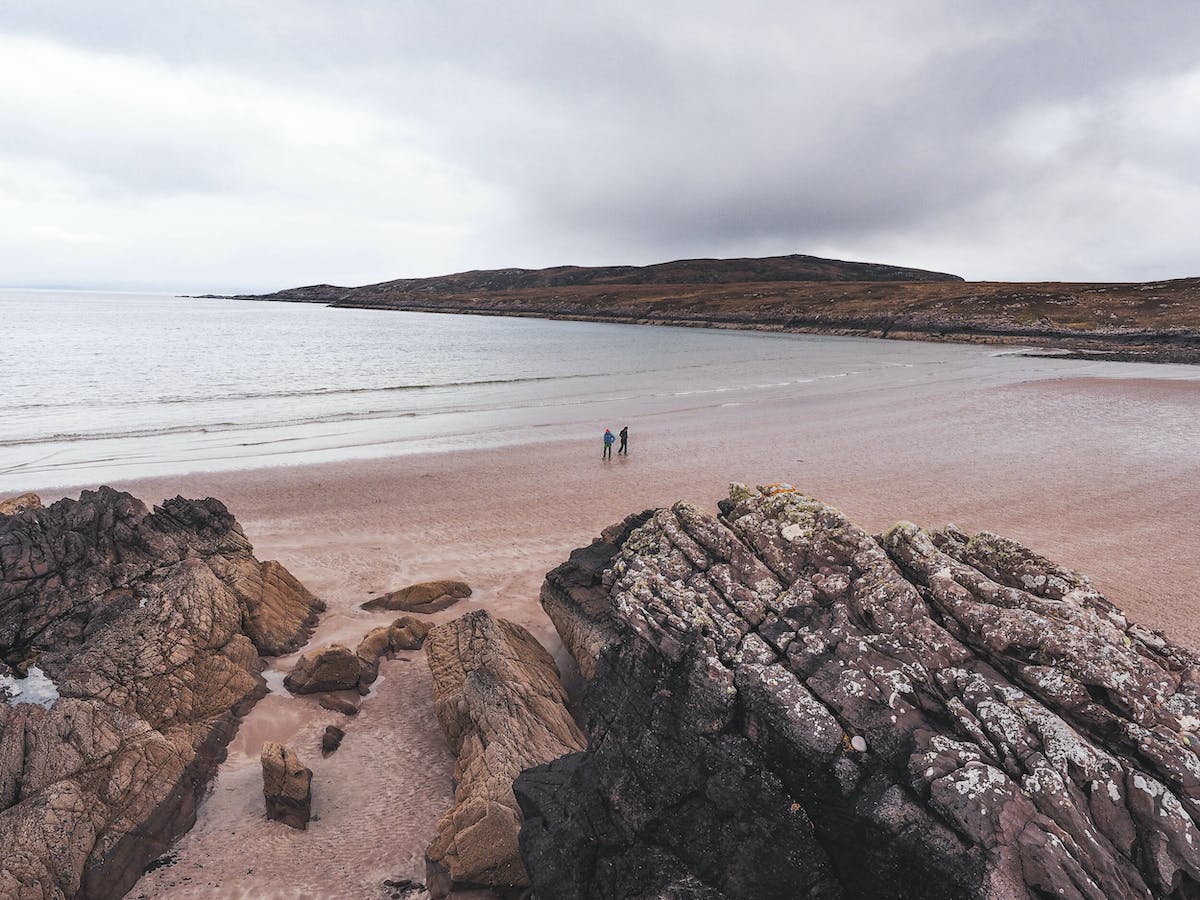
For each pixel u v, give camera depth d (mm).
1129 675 7609
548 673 15914
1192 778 6793
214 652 15344
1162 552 23797
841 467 35406
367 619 19172
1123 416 49719
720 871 7922
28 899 9492
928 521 27000
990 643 8211
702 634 9039
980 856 6414
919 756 7129
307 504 29203
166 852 11180
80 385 62719
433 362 90750
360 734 14453
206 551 18156
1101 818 6691
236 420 48438
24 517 15406
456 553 24031
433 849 10586
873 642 8492
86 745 11625
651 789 8672
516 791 10234
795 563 9859
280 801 11922
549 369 84188
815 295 183000
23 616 13672
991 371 80625
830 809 7488
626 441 38156
